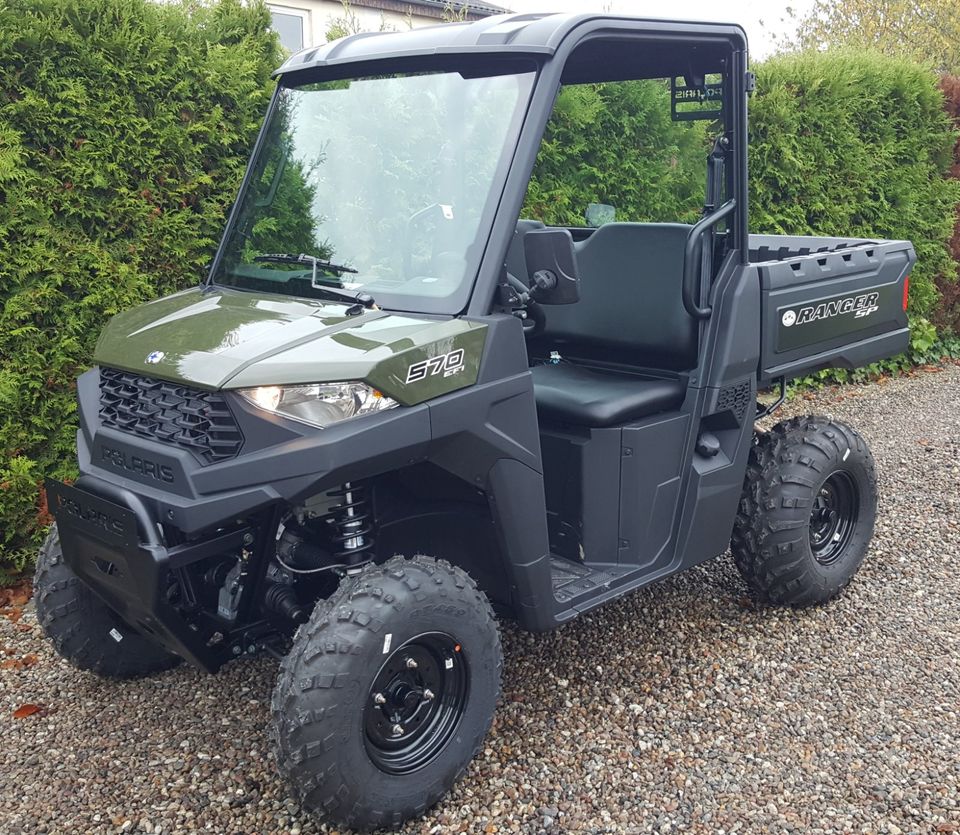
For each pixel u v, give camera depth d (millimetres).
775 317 3674
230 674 3617
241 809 2832
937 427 6855
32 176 4227
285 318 2820
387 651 2586
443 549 3275
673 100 3844
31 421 4352
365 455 2510
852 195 7809
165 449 2582
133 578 2590
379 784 2631
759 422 7129
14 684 3594
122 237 4602
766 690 3463
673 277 3631
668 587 4328
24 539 4426
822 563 4090
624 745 3131
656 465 3416
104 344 2973
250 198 3428
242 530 2697
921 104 8242
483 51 2904
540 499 2951
